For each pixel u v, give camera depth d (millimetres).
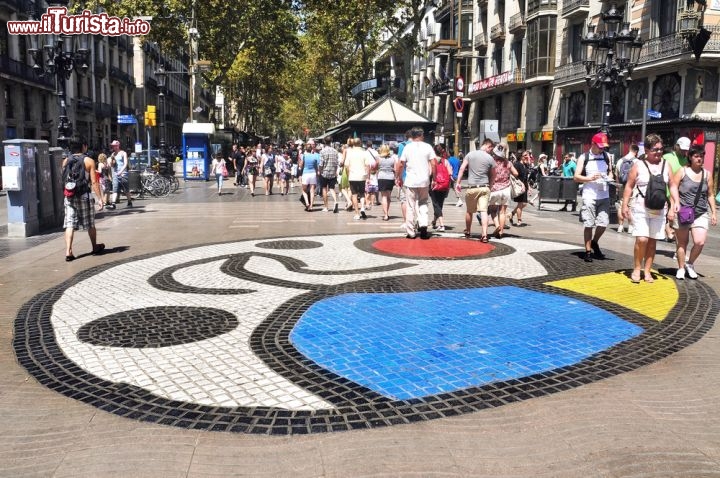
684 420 3555
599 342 5004
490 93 40938
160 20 35188
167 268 8086
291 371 4316
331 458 3100
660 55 24188
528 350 4785
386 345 4891
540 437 3336
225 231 11898
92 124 48375
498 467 3014
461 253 9203
